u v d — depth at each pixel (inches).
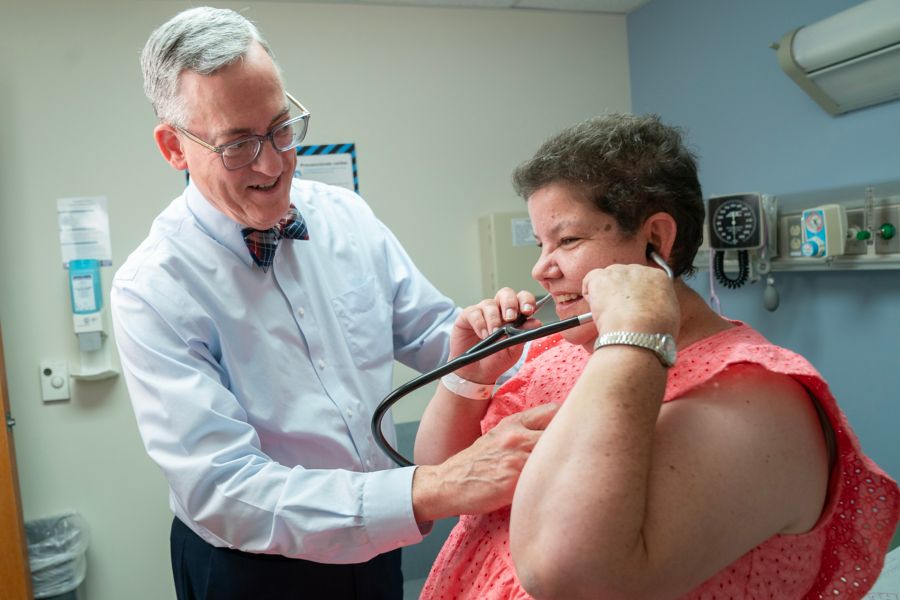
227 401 46.1
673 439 26.4
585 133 31.5
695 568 25.1
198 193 50.5
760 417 26.5
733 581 27.8
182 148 46.3
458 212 107.9
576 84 113.5
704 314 32.3
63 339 93.0
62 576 90.5
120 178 93.7
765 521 26.1
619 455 24.6
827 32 75.1
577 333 33.2
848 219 77.7
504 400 41.1
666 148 31.2
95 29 92.4
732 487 25.4
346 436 53.2
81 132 92.4
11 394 91.6
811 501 27.4
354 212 60.2
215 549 51.8
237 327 50.1
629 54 116.3
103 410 94.4
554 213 31.9
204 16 44.0
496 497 35.8
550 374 39.9
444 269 107.7
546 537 25.1
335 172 101.9
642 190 30.4
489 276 107.1
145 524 96.0
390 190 104.6
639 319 26.6
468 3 105.3
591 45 114.0
